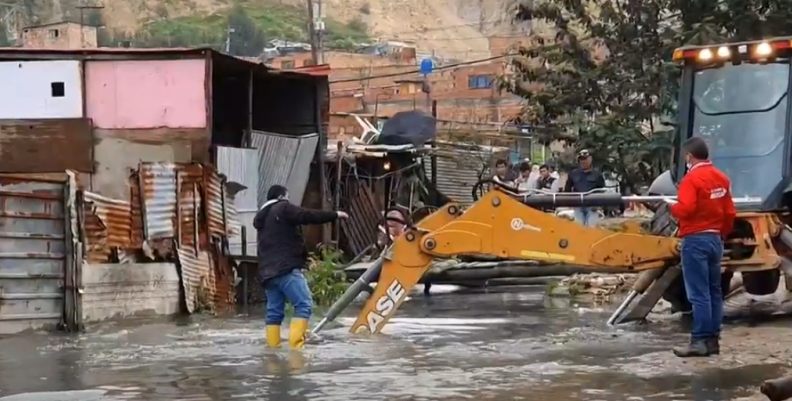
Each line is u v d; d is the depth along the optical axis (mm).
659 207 13469
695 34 22906
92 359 10055
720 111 13156
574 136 25219
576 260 11383
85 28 49812
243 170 20047
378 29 103062
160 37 76812
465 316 14273
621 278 17531
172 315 15711
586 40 26656
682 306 13266
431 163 32750
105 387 8250
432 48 96875
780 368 8727
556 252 11398
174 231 16141
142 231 15664
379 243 23328
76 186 13852
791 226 12773
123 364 9664
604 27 25562
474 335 11742
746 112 12969
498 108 54562
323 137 24094
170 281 15805
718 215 9430
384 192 28469
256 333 12578
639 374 8523
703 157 9562
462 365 9219
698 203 9367
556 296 17609
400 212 14766
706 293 9477
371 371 8930
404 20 107375
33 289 12938
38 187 13062
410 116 29312
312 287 16828
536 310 15172
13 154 19000
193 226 16641
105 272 14312
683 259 9516
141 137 19016
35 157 19016
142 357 10172
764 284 13703
